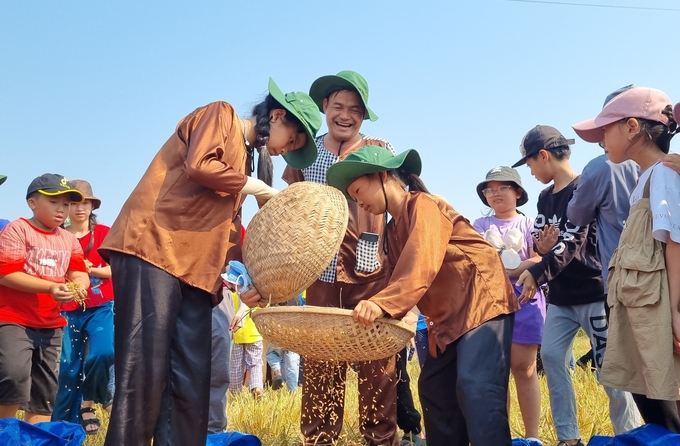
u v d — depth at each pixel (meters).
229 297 6.12
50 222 5.90
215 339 5.88
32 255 5.76
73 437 4.96
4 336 5.50
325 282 5.65
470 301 4.26
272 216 4.41
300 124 4.50
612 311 4.21
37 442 4.76
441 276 4.34
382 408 5.45
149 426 3.83
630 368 4.11
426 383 4.54
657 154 4.34
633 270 4.04
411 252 4.07
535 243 5.54
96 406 8.16
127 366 3.81
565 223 5.64
